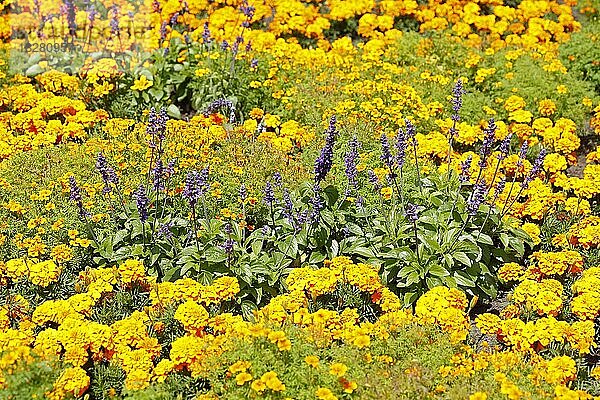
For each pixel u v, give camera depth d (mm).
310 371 4660
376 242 6488
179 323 5555
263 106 9516
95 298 5641
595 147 9250
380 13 12438
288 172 7723
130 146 7875
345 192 6867
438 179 7223
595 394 5227
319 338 5078
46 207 6688
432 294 5648
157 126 7086
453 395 4648
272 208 6641
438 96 9586
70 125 8219
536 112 9469
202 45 10453
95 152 7727
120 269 5809
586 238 6805
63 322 5172
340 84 9648
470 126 8836
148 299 5867
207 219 6488
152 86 9617
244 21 10922
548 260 6395
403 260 6289
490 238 6543
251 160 7906
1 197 6910
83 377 4688
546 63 10406
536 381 4848
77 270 6312
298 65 10188
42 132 8227
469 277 6355
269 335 4703
